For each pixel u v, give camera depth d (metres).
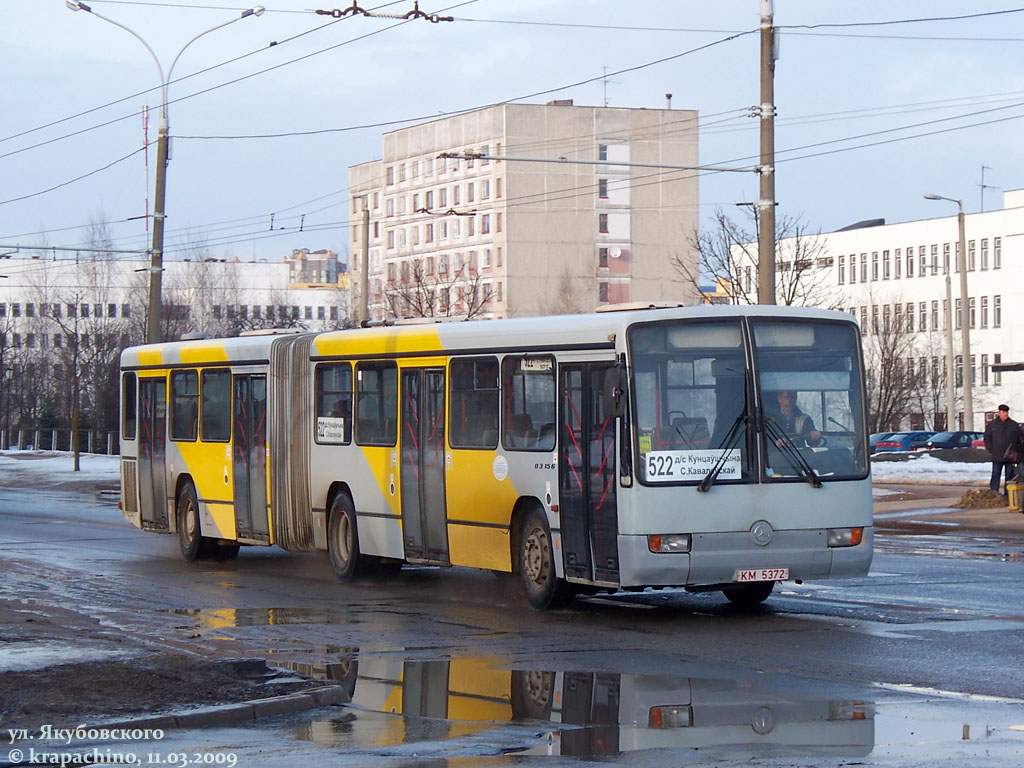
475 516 19.50
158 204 44.94
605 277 131.50
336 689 12.14
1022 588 19.80
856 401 17.55
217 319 119.88
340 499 22.69
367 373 22.05
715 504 16.70
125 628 16.80
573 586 18.39
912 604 18.05
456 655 14.68
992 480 35.41
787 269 76.44
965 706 11.39
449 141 137.00
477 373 19.56
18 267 141.88
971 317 118.25
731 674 13.19
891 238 124.88
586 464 17.39
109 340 92.38
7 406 99.19
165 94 44.66
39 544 29.95
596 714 11.41
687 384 16.86
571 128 130.75
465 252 135.00
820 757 9.63
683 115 133.88
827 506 17.12
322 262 195.62
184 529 26.81
